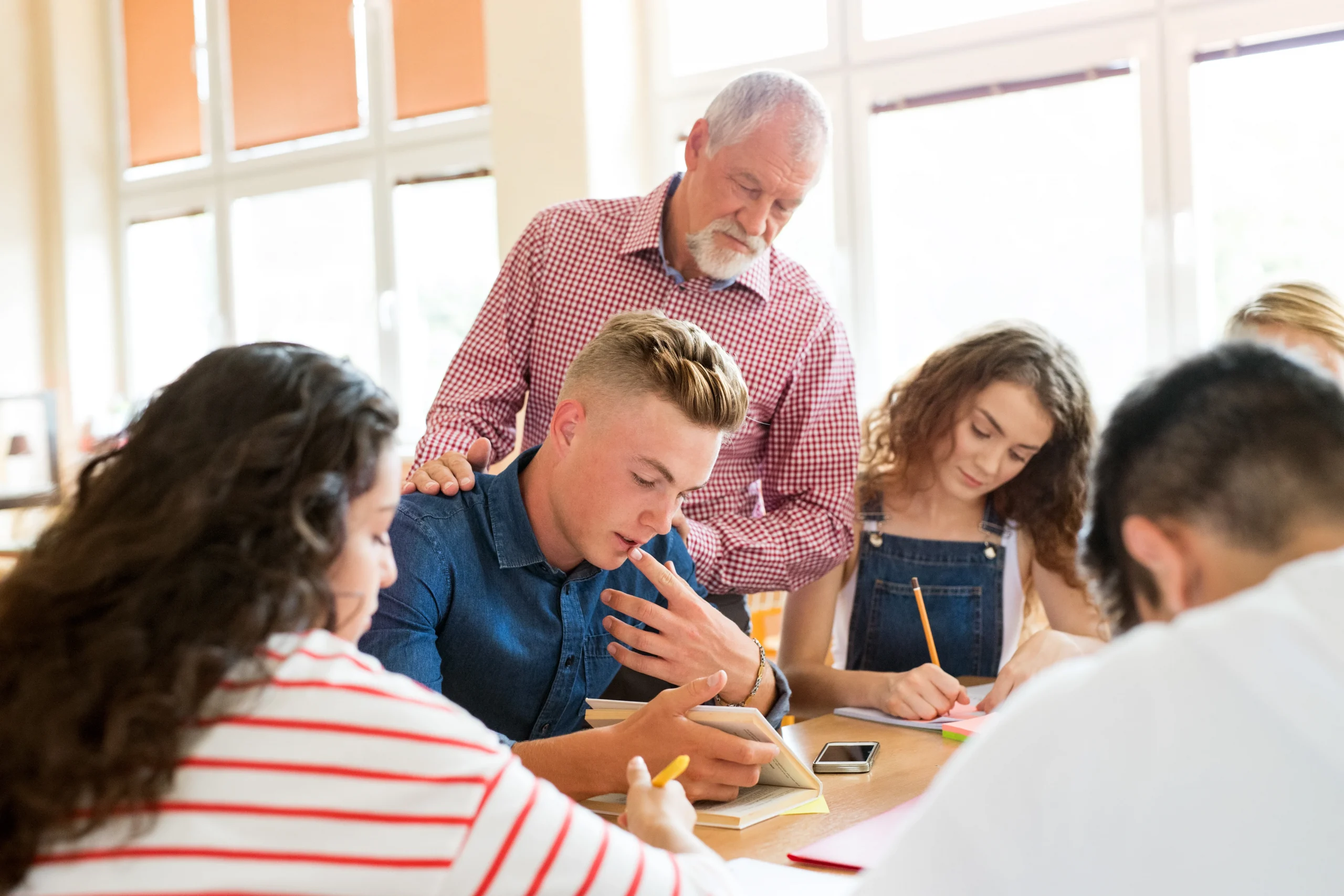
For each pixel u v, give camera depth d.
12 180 4.88
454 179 4.26
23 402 4.84
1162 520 0.76
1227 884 0.64
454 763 0.78
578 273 2.17
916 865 0.71
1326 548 0.71
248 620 0.74
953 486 2.23
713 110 2.02
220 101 4.82
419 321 4.39
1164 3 2.94
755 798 1.37
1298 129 2.83
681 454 1.43
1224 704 0.64
